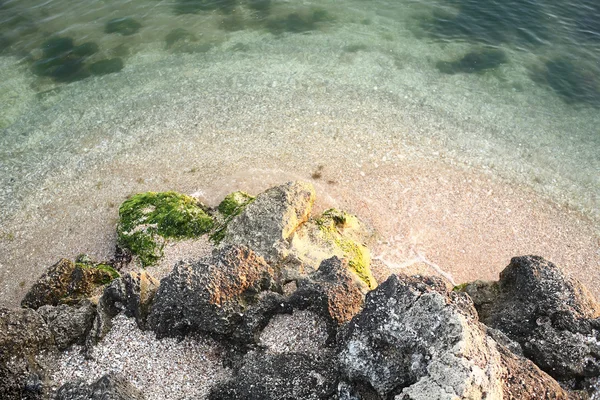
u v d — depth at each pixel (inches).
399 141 802.8
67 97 882.1
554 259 655.1
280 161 769.6
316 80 911.7
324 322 448.8
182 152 787.4
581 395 415.8
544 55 957.2
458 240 673.0
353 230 665.0
